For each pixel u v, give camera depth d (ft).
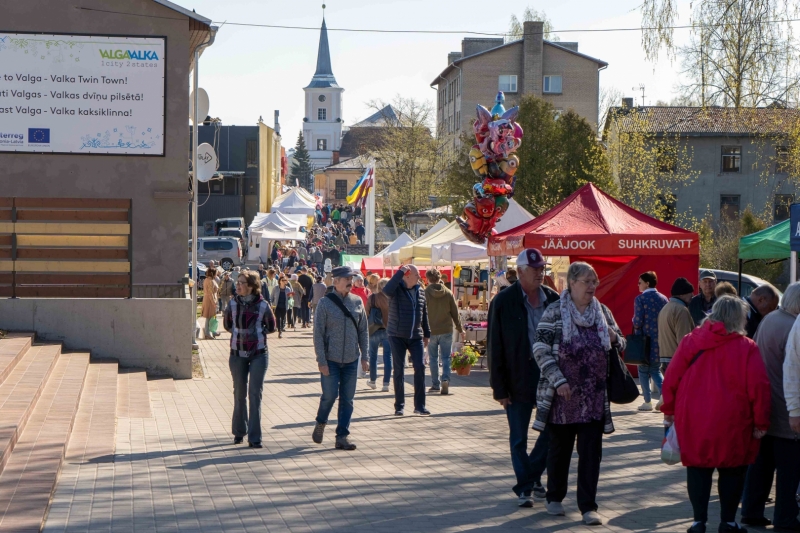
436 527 22.15
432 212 176.14
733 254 122.31
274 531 21.75
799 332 21.18
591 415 22.18
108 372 48.08
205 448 32.71
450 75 280.31
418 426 38.14
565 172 158.30
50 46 59.62
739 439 20.99
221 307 116.26
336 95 581.12
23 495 23.21
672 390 21.99
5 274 55.31
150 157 60.39
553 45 262.47
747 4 52.26
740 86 54.19
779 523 22.31
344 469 29.27
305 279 105.91
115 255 56.34
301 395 48.47
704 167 186.29
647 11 53.72
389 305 41.63
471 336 64.28
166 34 60.49
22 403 32.50
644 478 28.07
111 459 29.89
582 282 22.11
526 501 24.06
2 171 59.41
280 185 277.23
